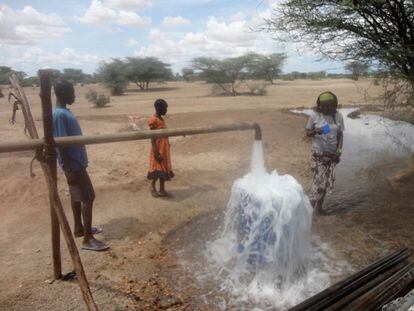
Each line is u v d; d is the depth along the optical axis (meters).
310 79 84.31
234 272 4.44
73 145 3.74
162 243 5.17
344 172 8.32
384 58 6.07
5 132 13.77
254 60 51.09
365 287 3.52
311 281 4.23
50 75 3.53
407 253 4.36
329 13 5.96
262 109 22.16
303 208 4.43
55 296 3.91
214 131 4.49
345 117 17.08
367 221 5.68
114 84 48.81
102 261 4.64
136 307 3.76
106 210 6.29
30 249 4.96
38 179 7.74
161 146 6.65
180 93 47.62
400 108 7.11
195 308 3.79
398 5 5.71
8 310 3.68
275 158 9.73
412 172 7.57
